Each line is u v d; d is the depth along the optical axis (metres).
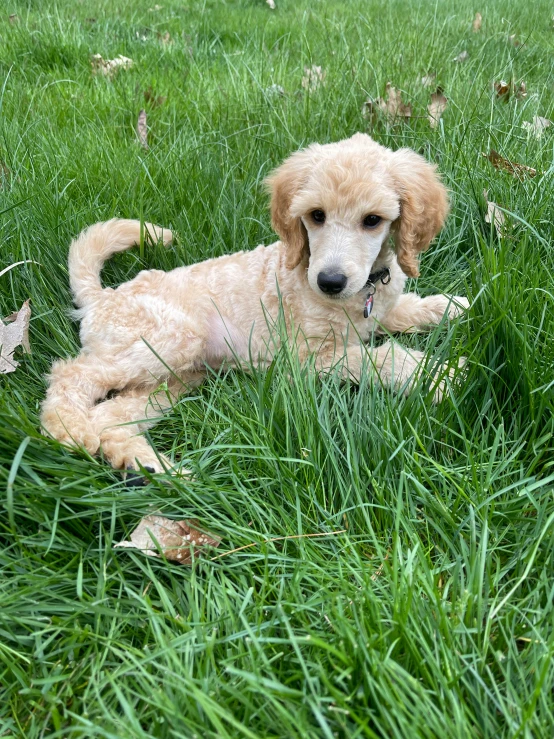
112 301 0.55
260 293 0.56
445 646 0.28
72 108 0.88
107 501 0.36
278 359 0.46
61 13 1.33
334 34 1.18
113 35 1.22
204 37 1.24
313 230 0.51
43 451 0.39
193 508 0.38
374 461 0.40
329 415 0.44
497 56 1.05
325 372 0.49
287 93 0.91
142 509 0.38
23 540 0.35
